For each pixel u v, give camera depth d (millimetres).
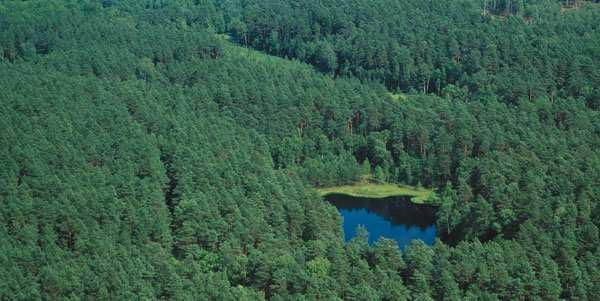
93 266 188500
